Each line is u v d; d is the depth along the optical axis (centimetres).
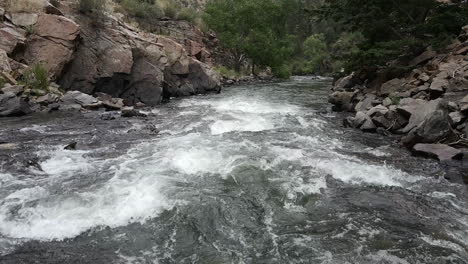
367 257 469
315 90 2789
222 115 1464
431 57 1598
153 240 506
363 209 612
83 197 610
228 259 466
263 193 665
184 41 3222
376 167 813
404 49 1722
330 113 1620
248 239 514
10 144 888
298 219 576
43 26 1583
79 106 1459
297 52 7294
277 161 834
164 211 583
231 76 3694
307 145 997
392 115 1230
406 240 513
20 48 1520
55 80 1580
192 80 2494
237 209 600
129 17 3083
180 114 1500
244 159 838
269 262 459
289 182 718
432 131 969
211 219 566
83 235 511
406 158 900
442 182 738
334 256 472
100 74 1736
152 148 916
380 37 1922
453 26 1656
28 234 507
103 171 735
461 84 1173
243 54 4184
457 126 1016
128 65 1823
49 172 725
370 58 1739
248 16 3956
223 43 3966
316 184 714
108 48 1798
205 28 3997
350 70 1948
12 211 556
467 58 1359
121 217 559
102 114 1380
